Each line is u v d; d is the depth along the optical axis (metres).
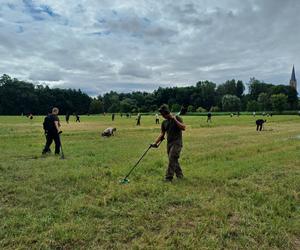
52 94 137.88
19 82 130.50
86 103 146.12
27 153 11.98
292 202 5.98
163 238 4.38
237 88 163.62
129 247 4.17
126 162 9.91
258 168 9.02
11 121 47.50
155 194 6.33
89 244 4.23
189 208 5.61
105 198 5.96
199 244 4.23
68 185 7.00
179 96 145.25
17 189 6.53
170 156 7.49
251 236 4.54
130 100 145.75
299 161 10.18
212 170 8.70
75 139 18.39
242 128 29.42
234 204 5.79
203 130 26.53
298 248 4.27
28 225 4.75
